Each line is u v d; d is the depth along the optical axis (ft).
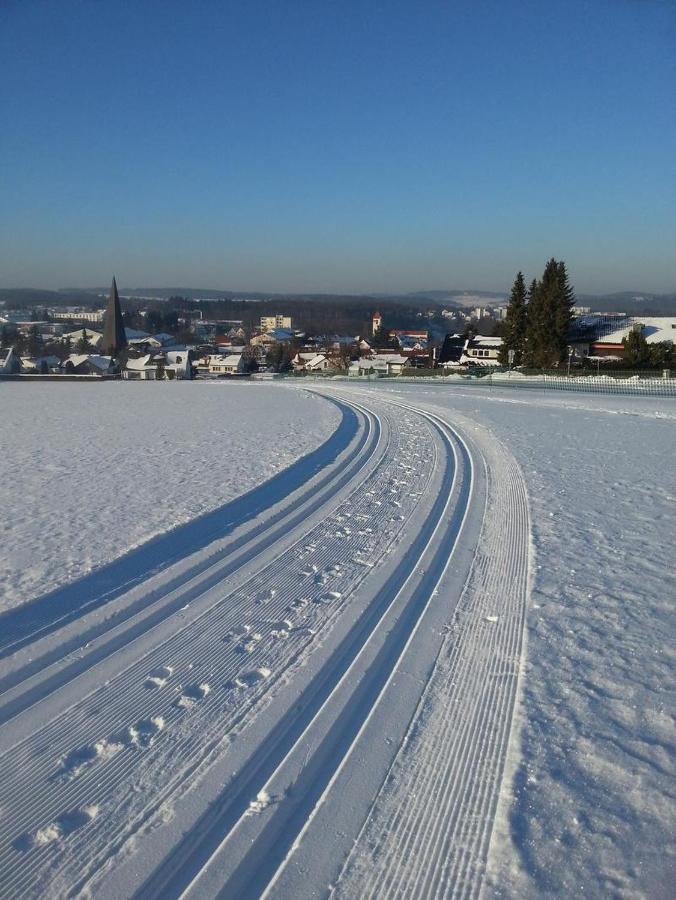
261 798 11.57
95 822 11.10
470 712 14.15
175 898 9.56
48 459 46.93
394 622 18.66
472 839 10.68
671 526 28.32
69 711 14.35
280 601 20.29
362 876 9.97
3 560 24.00
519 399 103.65
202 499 33.58
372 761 12.53
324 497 34.40
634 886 9.75
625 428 64.54
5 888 9.78
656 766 12.41
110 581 21.84
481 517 30.07
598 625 18.49
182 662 16.47
